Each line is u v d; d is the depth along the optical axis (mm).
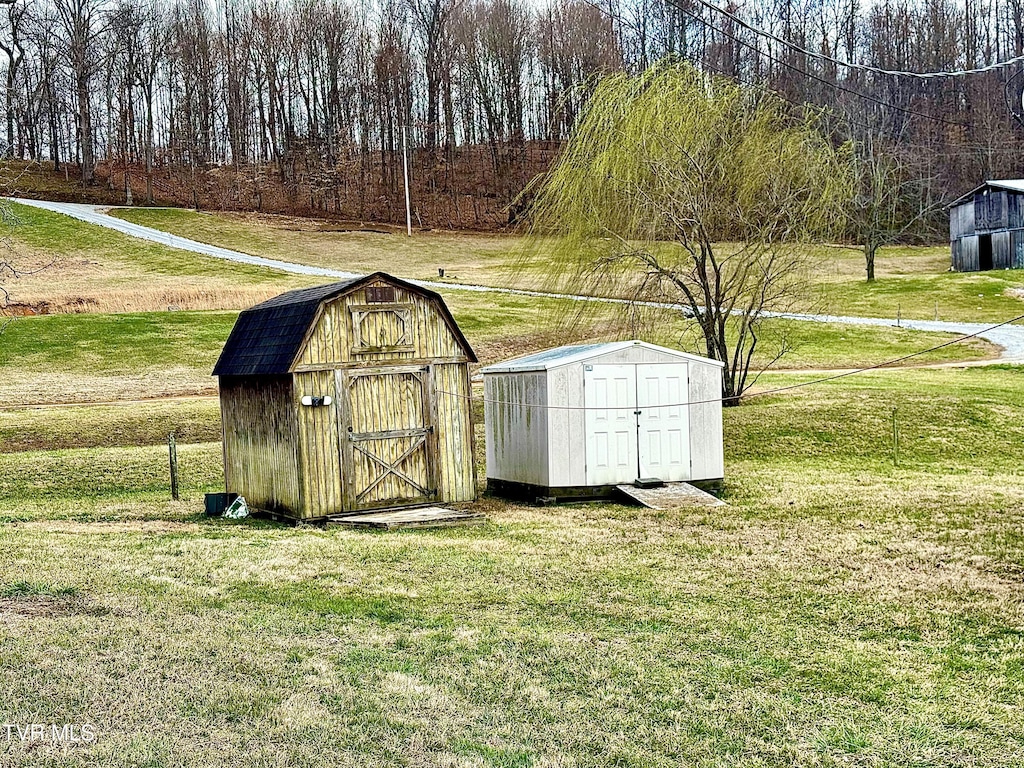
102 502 19641
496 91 108812
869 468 21969
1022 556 12852
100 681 7426
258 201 100625
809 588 11141
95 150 104250
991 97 83000
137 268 67438
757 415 26422
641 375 19141
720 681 7934
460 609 9938
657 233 27672
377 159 112438
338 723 6824
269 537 14594
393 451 17375
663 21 71438
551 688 7684
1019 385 29984
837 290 56094
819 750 6656
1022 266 57844
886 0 88250
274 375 17000
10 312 47344
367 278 17203
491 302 52531
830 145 28656
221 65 106875
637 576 11664
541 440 18719
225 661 7996
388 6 111875
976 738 6898
